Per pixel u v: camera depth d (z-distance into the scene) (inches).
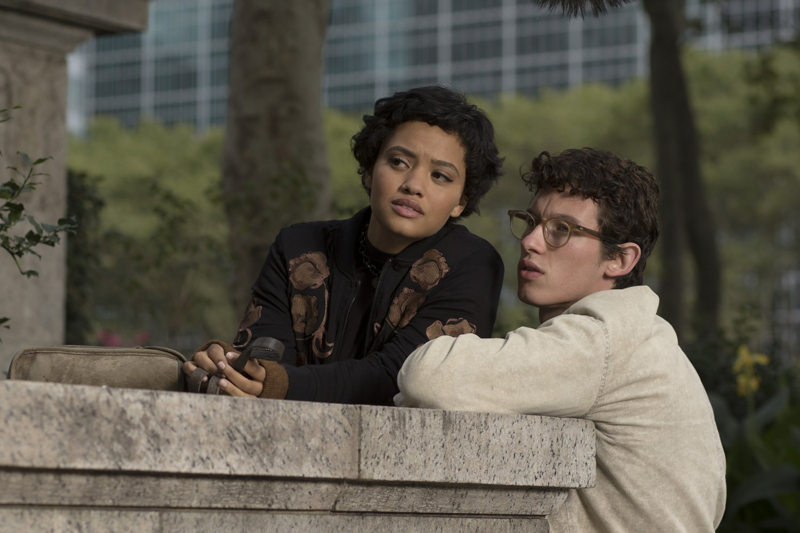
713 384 417.1
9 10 213.2
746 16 754.8
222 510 70.9
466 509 83.7
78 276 315.0
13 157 217.3
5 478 60.0
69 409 61.1
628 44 3184.1
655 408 92.3
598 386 89.5
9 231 212.1
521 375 86.2
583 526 94.5
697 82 1995.6
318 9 363.9
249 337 105.3
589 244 97.0
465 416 80.4
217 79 3548.2
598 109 2062.0
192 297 362.9
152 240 341.1
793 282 2028.8
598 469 94.4
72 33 226.5
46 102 223.6
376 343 103.0
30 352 90.9
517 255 1219.9
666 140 665.6
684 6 711.7
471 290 103.8
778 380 423.8
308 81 359.9
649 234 100.2
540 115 2059.5
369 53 3462.1
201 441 66.6
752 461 277.3
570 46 3250.5
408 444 76.8
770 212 1955.0
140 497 66.2
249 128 355.6
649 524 92.2
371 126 104.3
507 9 3309.5
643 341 92.7
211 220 382.6
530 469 84.2
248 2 359.6
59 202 225.8
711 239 667.4
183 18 3612.2
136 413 63.9
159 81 3627.0
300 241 109.2
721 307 670.5
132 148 1983.3
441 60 3388.3
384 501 78.0
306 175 349.1
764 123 795.4
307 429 71.6
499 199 1975.9
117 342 331.0
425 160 101.0
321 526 75.5
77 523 64.4
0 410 58.4
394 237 103.8
